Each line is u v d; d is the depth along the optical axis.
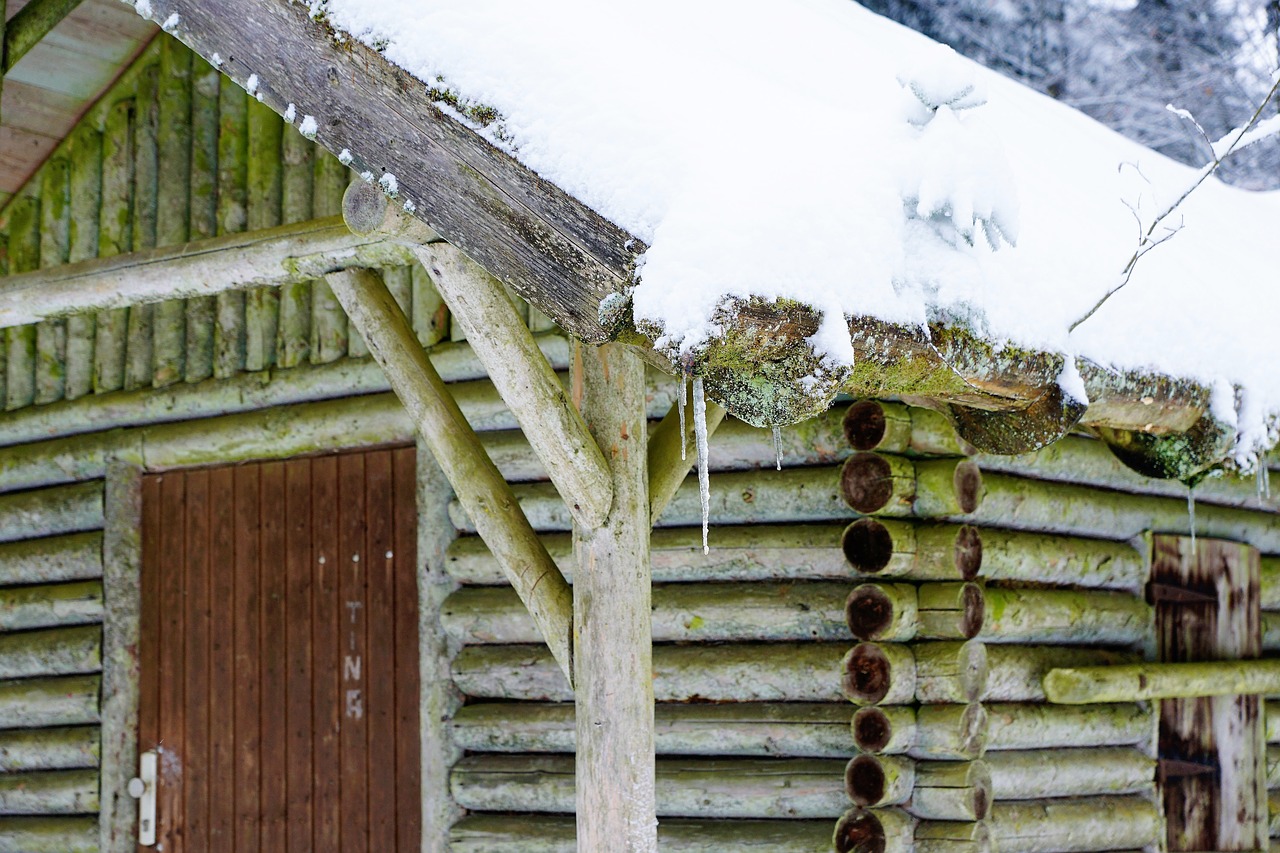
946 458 5.91
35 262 8.28
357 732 6.88
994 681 6.15
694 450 4.76
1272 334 6.01
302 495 7.23
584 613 4.42
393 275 7.09
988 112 6.45
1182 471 5.50
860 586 5.72
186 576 7.59
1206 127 17.48
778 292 3.24
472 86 3.54
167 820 7.47
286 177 7.38
